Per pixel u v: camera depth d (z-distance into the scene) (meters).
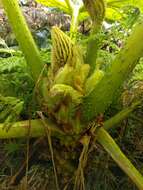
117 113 0.76
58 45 0.68
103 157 0.76
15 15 0.73
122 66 0.66
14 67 0.81
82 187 0.73
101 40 0.75
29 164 0.78
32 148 0.78
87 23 1.10
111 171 0.78
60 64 0.69
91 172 0.77
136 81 0.82
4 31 1.17
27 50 0.74
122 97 0.80
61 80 0.68
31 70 0.74
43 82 0.71
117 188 0.77
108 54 0.87
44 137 0.75
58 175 0.77
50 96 0.69
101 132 0.70
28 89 0.80
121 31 0.90
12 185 0.77
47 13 1.21
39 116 0.75
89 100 0.70
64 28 1.22
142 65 0.85
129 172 0.63
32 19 1.20
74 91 0.68
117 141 0.80
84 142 0.71
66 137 0.73
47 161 0.77
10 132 0.70
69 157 0.76
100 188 0.76
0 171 0.81
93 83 0.71
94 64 0.75
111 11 0.95
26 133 0.71
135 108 0.76
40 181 0.77
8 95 0.81
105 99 0.69
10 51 0.90
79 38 0.88
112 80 0.67
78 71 0.69
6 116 0.77
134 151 0.80
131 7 0.87
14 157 0.81
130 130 0.81
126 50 0.65
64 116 0.70
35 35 1.15
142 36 0.64
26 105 0.78
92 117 0.71
